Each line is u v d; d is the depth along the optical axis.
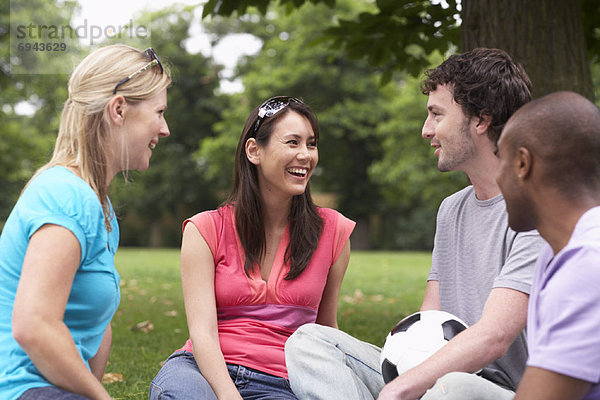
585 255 1.26
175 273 10.80
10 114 24.72
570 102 1.36
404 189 26.11
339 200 29.61
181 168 31.30
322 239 2.47
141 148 2.00
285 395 2.23
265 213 2.44
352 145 28.75
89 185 1.87
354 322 5.65
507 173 1.44
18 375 1.70
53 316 1.66
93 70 1.93
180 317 6.13
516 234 2.04
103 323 1.93
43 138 26.44
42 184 1.79
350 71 26.61
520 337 2.02
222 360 2.19
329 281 2.57
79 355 1.71
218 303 2.38
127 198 30.67
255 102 26.94
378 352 2.27
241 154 2.44
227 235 2.39
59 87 19.44
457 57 2.21
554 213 1.38
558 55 4.41
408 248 30.25
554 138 1.34
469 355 1.83
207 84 31.59
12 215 1.79
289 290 2.38
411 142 24.12
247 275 2.36
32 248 1.69
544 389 1.27
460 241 2.29
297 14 26.44
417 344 2.04
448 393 1.67
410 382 1.81
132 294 8.02
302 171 2.37
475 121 2.14
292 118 2.37
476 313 2.19
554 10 4.43
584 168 1.35
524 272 1.90
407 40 5.96
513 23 4.41
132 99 1.95
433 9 5.47
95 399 1.71
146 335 5.06
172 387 2.09
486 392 1.66
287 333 2.37
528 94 2.14
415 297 7.82
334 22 26.05
